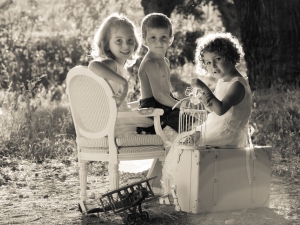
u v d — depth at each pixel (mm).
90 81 5117
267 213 4930
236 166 4984
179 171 4945
